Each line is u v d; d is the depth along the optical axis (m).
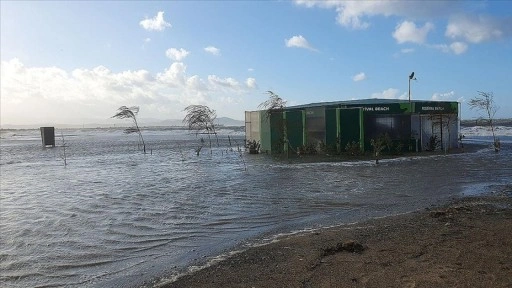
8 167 29.03
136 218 11.61
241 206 12.84
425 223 9.45
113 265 7.82
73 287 6.84
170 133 146.75
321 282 6.12
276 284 6.19
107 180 20.39
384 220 10.12
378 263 6.77
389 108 30.36
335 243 8.15
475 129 86.81
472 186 15.34
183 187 17.12
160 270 7.36
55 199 15.29
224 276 6.76
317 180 17.86
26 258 8.38
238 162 27.14
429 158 26.62
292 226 10.11
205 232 9.91
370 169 21.41
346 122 29.41
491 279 5.84
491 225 8.91
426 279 5.94
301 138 30.97
